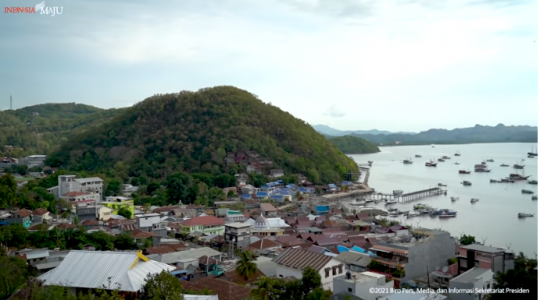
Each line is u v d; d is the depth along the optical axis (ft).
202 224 444.55
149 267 175.32
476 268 237.25
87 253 177.37
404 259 262.88
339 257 283.79
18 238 316.81
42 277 171.12
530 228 536.42
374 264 266.36
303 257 256.93
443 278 251.39
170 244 373.40
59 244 327.88
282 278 240.53
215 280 231.71
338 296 196.24
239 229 390.01
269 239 387.55
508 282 187.01
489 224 565.12
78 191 572.92
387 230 463.83
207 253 331.77
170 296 158.20
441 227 544.21
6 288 186.80
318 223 501.97
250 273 261.24
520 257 255.50
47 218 434.71
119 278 164.25
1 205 432.66
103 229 399.44
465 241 352.08
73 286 163.32
